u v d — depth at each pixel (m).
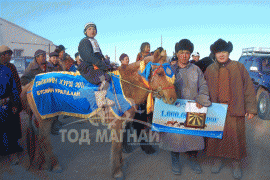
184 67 2.78
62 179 2.70
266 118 5.41
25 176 2.76
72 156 3.36
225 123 2.67
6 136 2.96
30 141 2.94
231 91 2.66
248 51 7.24
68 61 5.06
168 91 2.38
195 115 2.56
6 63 3.08
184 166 3.01
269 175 2.77
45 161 2.89
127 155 3.43
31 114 2.96
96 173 2.84
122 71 2.67
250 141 4.01
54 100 2.78
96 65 2.63
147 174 2.81
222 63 2.76
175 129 2.62
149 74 2.47
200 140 2.70
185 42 2.68
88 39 2.72
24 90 2.96
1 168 2.97
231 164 3.05
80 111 2.73
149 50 3.77
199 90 2.72
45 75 2.86
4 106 2.94
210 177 2.72
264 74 6.01
